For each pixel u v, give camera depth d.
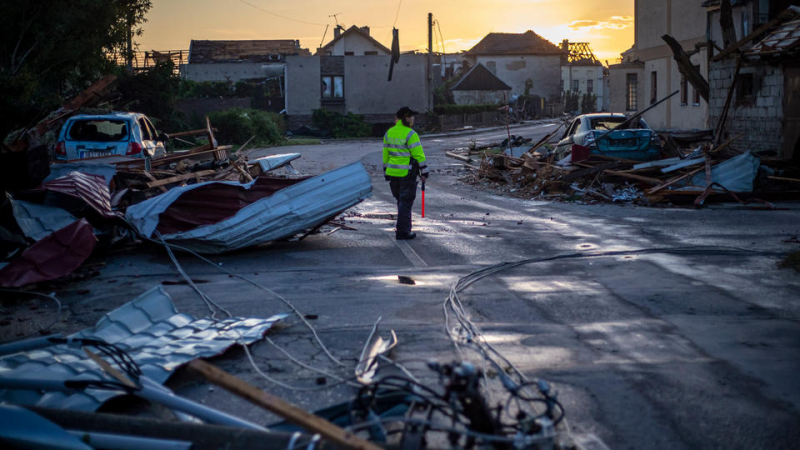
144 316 5.46
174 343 5.00
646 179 14.46
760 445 3.65
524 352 5.07
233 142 40.16
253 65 67.50
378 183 19.78
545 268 8.05
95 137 14.70
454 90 75.44
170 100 33.00
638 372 4.66
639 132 16.28
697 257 8.45
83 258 7.51
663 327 5.68
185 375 4.53
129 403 4.09
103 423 3.31
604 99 98.75
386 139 10.06
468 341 5.26
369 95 52.69
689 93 27.45
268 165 15.63
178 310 6.32
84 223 7.70
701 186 13.67
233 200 9.00
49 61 22.22
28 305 6.65
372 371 4.46
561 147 19.39
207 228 8.66
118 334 5.12
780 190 13.73
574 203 14.32
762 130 18.03
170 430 3.17
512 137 30.94
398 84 52.97
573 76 97.31
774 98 17.42
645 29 31.80
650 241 9.69
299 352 5.07
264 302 6.56
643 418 3.96
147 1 26.61
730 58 19.12
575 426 3.85
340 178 9.25
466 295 6.79
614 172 14.88
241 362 4.84
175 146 32.81
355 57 52.06
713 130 18.30
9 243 7.34
